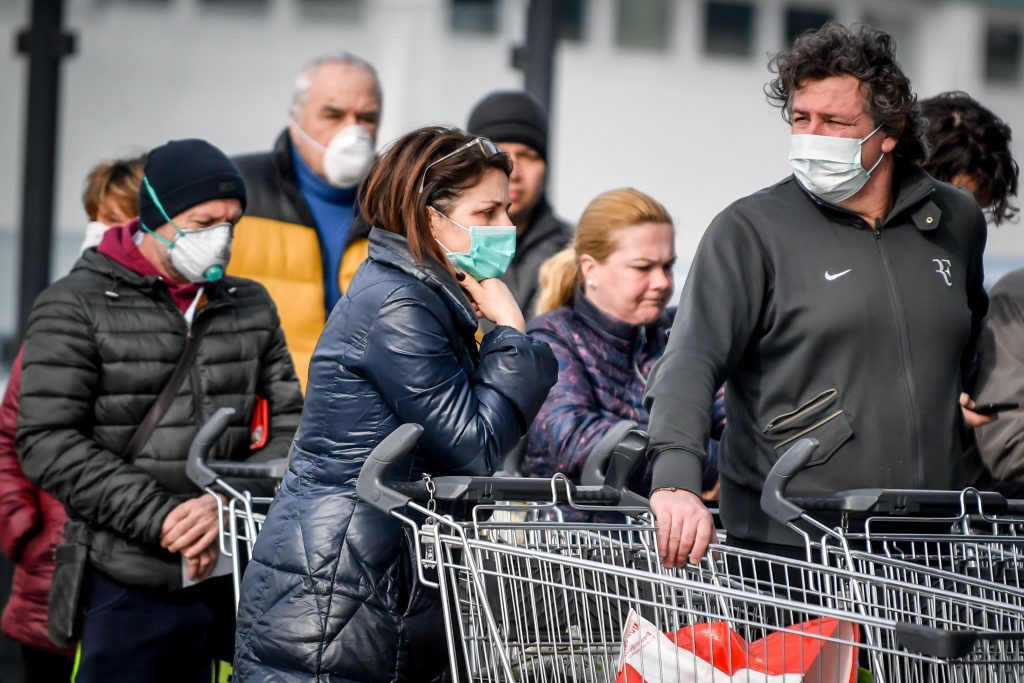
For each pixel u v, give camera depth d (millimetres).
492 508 10719
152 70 27734
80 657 14062
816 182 11867
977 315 13086
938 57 31953
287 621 10742
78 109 27625
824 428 11859
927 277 12062
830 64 11719
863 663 10945
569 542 11258
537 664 10781
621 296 15312
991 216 15469
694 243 30203
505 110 19312
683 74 30656
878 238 12078
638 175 30453
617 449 11727
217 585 14453
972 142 15031
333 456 10914
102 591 14094
